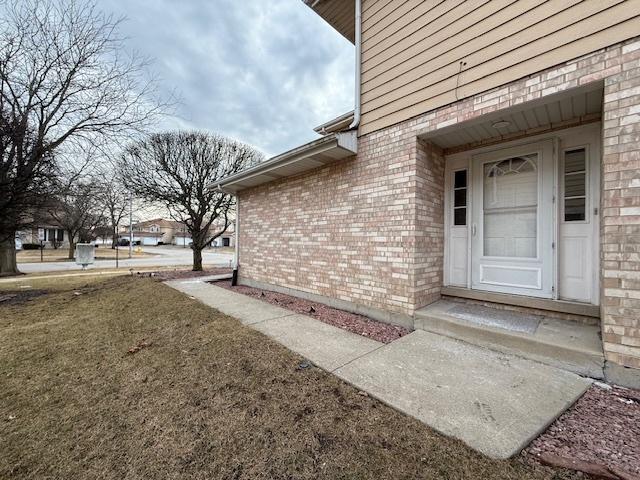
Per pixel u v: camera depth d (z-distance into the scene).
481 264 4.09
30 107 6.57
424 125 3.78
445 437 1.82
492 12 3.19
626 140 2.36
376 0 4.41
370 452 1.73
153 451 1.81
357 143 4.64
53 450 1.84
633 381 2.29
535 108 3.08
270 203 6.82
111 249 34.81
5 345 3.66
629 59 2.37
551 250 3.49
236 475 1.60
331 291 5.11
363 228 4.54
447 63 3.56
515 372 2.60
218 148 11.97
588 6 2.59
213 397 2.37
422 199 3.99
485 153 4.07
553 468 1.56
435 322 3.57
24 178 6.17
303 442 1.83
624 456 1.63
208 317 4.54
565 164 3.46
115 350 3.45
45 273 11.39
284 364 2.88
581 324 3.20
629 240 2.32
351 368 2.76
